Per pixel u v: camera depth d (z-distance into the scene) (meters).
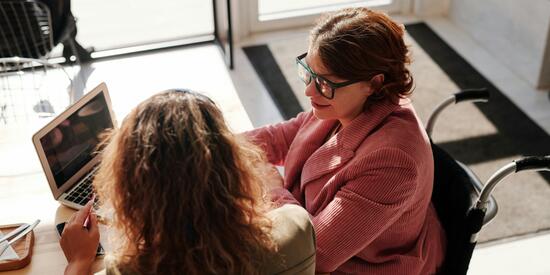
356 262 1.57
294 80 3.58
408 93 1.52
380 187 1.45
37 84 2.99
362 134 1.53
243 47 3.90
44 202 1.63
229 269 1.02
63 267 1.44
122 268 1.03
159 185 0.99
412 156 1.46
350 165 1.51
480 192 1.66
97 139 1.72
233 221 1.02
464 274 1.65
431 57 3.80
